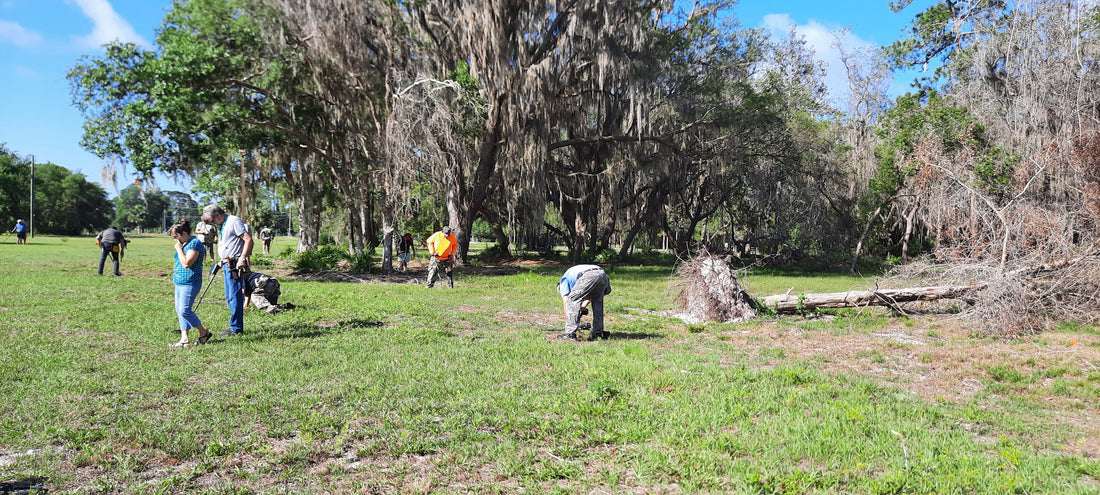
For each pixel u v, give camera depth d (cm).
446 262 1753
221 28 2023
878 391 605
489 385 594
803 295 1207
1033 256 1187
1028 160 1642
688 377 630
